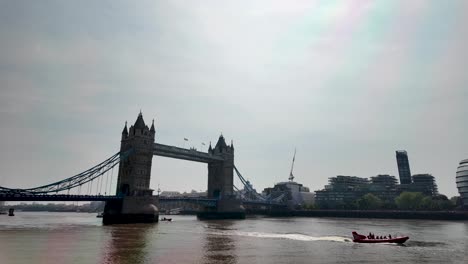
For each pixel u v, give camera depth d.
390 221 166.50
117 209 128.25
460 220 171.25
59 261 44.44
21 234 76.88
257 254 52.12
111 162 131.88
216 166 191.62
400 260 48.41
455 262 47.22
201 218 188.12
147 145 141.38
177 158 163.00
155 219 128.62
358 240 68.50
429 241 71.56
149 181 139.25
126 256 48.59
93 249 54.69
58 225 110.56
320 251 55.91
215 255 50.69
